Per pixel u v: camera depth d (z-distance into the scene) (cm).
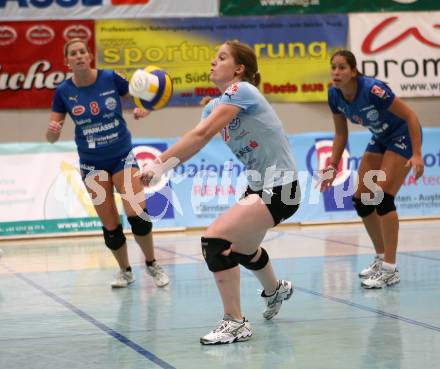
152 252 1884
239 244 1245
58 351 1191
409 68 4009
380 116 1762
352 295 1666
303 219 3569
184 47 3888
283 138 1228
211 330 1329
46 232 3341
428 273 1975
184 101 3903
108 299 1705
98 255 2664
